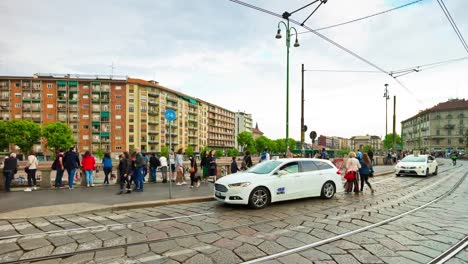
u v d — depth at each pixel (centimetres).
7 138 6544
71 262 414
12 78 7425
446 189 1194
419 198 966
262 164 947
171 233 553
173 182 1438
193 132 10225
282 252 453
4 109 7444
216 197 847
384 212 743
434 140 9219
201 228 589
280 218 678
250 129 15888
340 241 507
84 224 620
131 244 489
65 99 7550
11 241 503
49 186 1184
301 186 898
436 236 535
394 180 1581
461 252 456
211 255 440
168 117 977
